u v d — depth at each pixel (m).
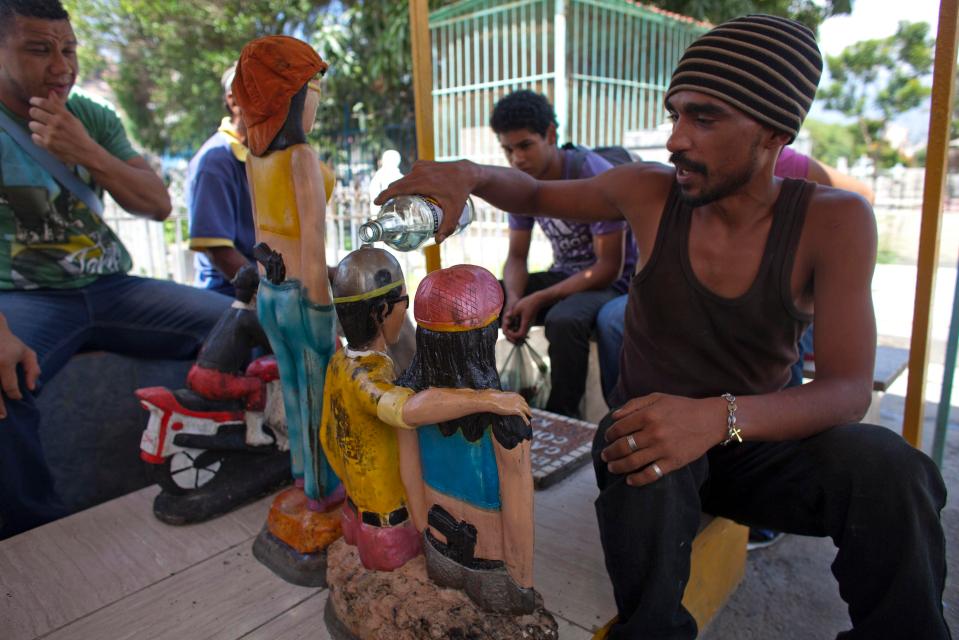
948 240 7.79
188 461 1.81
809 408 1.24
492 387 1.13
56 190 2.34
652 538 1.20
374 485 1.26
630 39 7.52
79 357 2.53
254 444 1.89
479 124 7.60
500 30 7.18
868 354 1.31
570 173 2.89
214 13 10.06
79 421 2.55
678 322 1.48
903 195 9.26
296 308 1.44
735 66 1.21
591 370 2.99
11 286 2.36
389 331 1.30
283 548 1.55
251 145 1.45
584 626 1.36
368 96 9.03
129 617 1.42
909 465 1.14
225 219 2.69
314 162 1.40
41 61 2.07
